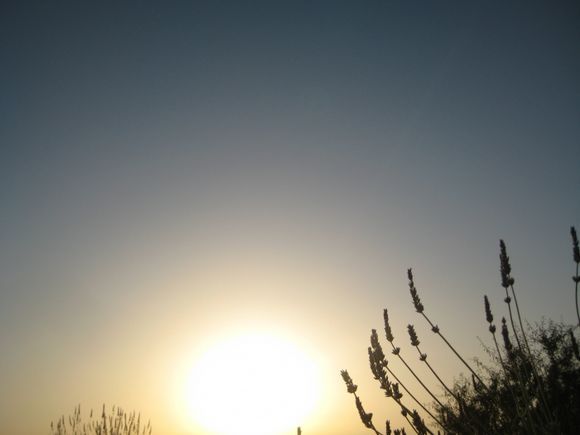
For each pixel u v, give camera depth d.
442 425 0.45
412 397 0.47
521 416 0.40
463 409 0.45
